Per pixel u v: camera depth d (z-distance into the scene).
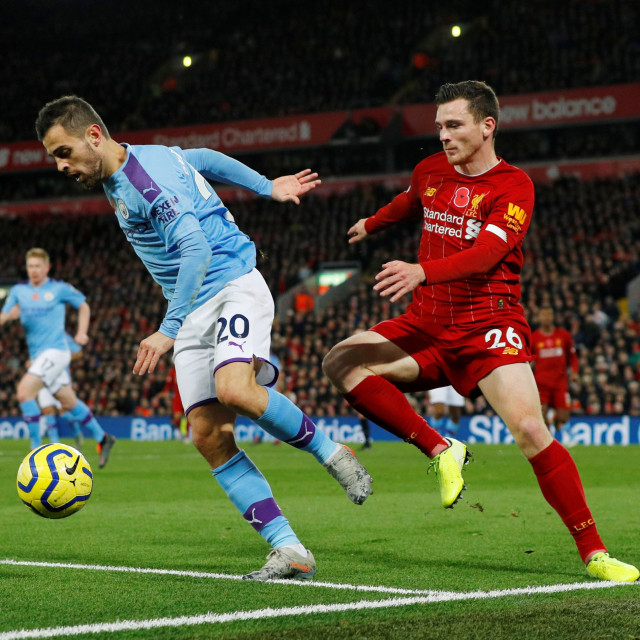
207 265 6.24
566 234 40.12
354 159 48.81
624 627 4.88
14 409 36.81
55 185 53.41
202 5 58.12
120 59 57.44
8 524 9.76
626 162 44.03
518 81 46.12
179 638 4.62
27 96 55.75
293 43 53.88
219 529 9.34
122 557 7.56
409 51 50.88
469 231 6.97
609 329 33.00
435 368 7.23
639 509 10.81
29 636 4.67
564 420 22.05
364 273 43.81
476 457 21.25
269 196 7.30
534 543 8.27
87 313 17.70
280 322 41.38
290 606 5.44
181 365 6.71
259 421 6.48
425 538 8.62
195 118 51.44
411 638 4.64
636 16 47.38
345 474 6.64
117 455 23.11
